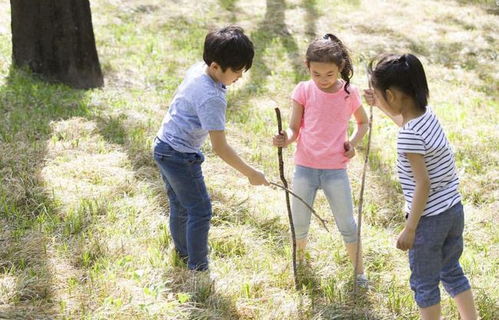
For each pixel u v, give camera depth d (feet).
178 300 13.69
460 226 12.42
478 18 41.73
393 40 36.81
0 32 30.42
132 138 21.52
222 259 15.60
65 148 20.24
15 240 15.38
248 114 25.48
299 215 15.02
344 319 13.69
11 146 19.85
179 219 14.94
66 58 26.27
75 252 15.14
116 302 13.14
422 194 11.70
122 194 18.16
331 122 14.43
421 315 12.50
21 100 23.39
